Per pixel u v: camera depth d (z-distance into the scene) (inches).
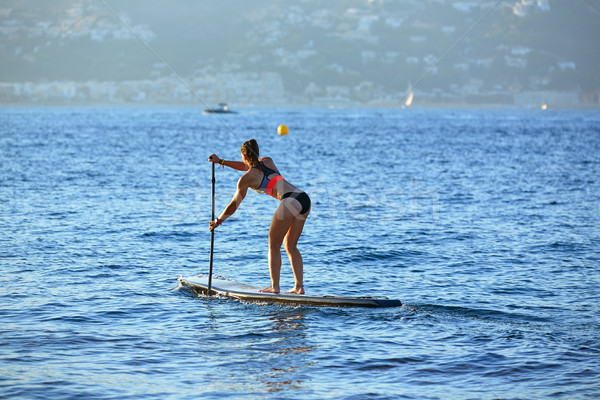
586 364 511.5
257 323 619.2
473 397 451.2
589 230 1145.4
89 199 1475.1
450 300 701.3
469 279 798.5
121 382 470.0
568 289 748.0
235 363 513.0
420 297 715.4
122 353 529.3
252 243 1024.2
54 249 933.2
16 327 585.3
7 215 1221.7
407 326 610.2
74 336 566.3
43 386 458.9
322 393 456.8
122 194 1581.0
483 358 525.0
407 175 2229.3
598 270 843.4
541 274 821.9
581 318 634.2
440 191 1755.7
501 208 1427.2
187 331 591.8
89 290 722.8
